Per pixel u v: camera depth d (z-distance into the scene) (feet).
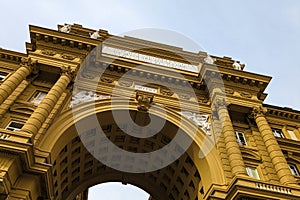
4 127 66.54
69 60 85.10
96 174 94.17
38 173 55.06
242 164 65.77
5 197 49.65
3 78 84.43
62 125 69.82
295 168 81.87
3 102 69.87
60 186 79.15
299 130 96.32
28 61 81.51
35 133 60.64
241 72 93.09
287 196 56.34
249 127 84.64
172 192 90.58
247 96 90.02
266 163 72.08
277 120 97.45
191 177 78.64
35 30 88.94
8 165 50.65
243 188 55.72
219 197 59.57
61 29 101.09
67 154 76.33
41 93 79.15
